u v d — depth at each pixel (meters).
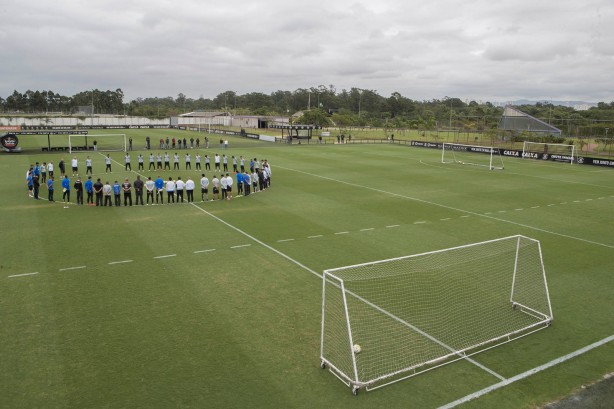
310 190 33.59
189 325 12.49
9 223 22.75
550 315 13.15
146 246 19.42
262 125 113.38
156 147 63.84
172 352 11.09
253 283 15.59
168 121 131.00
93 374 10.10
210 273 16.45
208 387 9.73
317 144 74.44
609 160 50.91
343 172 43.22
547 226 24.22
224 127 116.50
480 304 14.26
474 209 28.08
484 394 9.77
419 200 30.56
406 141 81.62
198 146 66.25
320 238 21.17
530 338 12.27
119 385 9.72
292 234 21.77
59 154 53.12
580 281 16.41
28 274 15.98
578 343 12.07
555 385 10.16
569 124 72.25
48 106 166.25
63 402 9.13
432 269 17.16
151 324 12.50
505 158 58.91
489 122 92.69
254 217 25.03
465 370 10.67
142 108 169.00
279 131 104.56
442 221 24.91
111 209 26.36
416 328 12.59
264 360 10.83
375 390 9.82
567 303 14.55
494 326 12.83
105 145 66.31
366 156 57.91
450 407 9.30
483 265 17.70
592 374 10.63
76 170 38.34
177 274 16.28
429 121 120.81
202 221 23.91
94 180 36.47
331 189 34.12
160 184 28.03
